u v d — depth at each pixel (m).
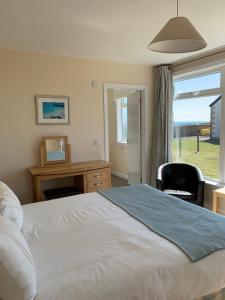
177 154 4.50
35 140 3.60
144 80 4.38
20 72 3.43
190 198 3.31
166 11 2.26
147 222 1.82
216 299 1.39
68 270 1.26
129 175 5.13
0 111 3.35
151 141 4.59
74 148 3.90
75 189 3.67
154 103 4.49
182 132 4.37
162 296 1.21
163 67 4.22
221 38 2.98
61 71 3.69
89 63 3.88
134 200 2.34
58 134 3.75
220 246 1.45
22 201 3.58
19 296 1.03
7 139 3.43
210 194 3.71
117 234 1.64
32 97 3.53
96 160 4.08
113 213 2.04
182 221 1.83
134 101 4.71
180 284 1.26
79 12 2.26
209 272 1.33
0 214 1.55
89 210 2.10
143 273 1.22
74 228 1.76
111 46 3.26
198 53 3.63
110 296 1.11
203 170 4.01
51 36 2.87
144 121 4.50
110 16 2.35
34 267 1.20
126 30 2.70
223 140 3.55
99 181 3.64
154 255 1.36
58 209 2.14
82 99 3.88
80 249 1.46
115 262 1.31
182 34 1.49
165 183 3.76
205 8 2.20
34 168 3.48
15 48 3.30
